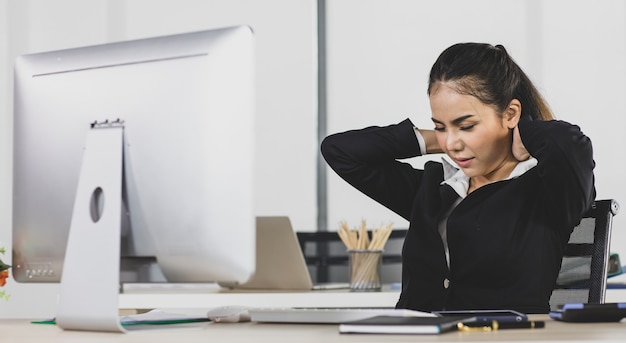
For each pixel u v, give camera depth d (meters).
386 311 1.49
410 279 2.11
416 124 4.10
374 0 4.14
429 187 2.15
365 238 2.99
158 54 1.46
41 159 1.58
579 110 3.92
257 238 2.88
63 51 1.58
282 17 4.21
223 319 1.59
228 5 4.26
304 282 2.92
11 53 4.43
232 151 1.41
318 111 4.19
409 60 4.11
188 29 4.29
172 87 1.45
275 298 2.79
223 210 1.41
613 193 3.86
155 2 4.32
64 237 1.56
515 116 2.10
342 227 3.04
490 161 2.11
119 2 4.34
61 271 1.57
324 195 4.16
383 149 2.25
